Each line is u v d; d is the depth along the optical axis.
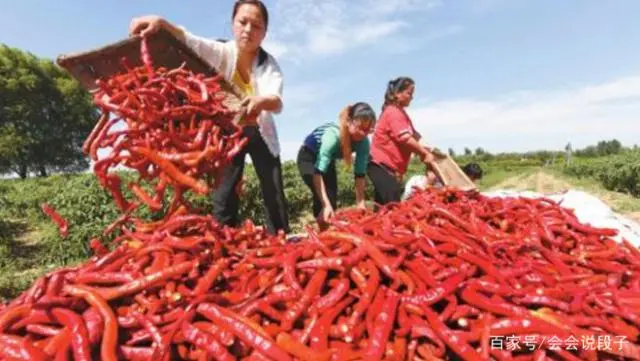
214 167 2.78
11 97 56.88
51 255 12.27
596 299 2.34
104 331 1.75
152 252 2.28
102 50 2.93
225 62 3.99
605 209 4.85
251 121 3.36
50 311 1.79
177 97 2.87
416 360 1.96
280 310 2.12
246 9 3.95
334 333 1.97
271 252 2.56
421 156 5.50
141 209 12.05
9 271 10.76
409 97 6.00
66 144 63.66
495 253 2.77
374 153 6.11
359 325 2.00
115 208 12.80
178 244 2.29
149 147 2.61
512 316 2.14
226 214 4.63
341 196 21.53
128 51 3.08
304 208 18.25
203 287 2.09
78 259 12.04
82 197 13.81
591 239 3.28
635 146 49.50
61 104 61.72
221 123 2.88
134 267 2.17
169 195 12.09
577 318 2.19
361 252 2.34
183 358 1.86
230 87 3.22
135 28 3.10
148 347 1.83
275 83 4.30
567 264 2.96
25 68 58.31
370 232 2.75
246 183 15.24
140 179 2.81
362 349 1.93
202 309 1.92
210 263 2.35
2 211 17.56
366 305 2.07
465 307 2.18
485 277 2.45
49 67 61.34
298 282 2.23
